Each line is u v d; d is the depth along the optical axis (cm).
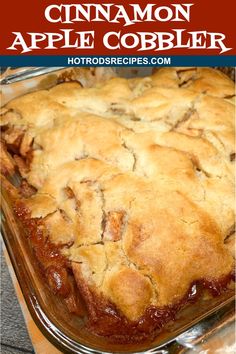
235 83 55
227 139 46
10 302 46
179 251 40
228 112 48
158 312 40
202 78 52
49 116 50
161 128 47
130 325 39
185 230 41
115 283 40
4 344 44
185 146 45
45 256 42
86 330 40
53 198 44
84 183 43
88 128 46
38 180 46
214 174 44
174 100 49
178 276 40
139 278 40
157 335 39
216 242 41
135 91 52
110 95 50
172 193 42
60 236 43
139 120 48
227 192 43
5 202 44
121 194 42
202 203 42
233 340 38
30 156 48
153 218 41
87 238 42
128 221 41
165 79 52
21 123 50
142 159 44
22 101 51
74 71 54
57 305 41
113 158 45
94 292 40
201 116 48
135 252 40
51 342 37
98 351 37
